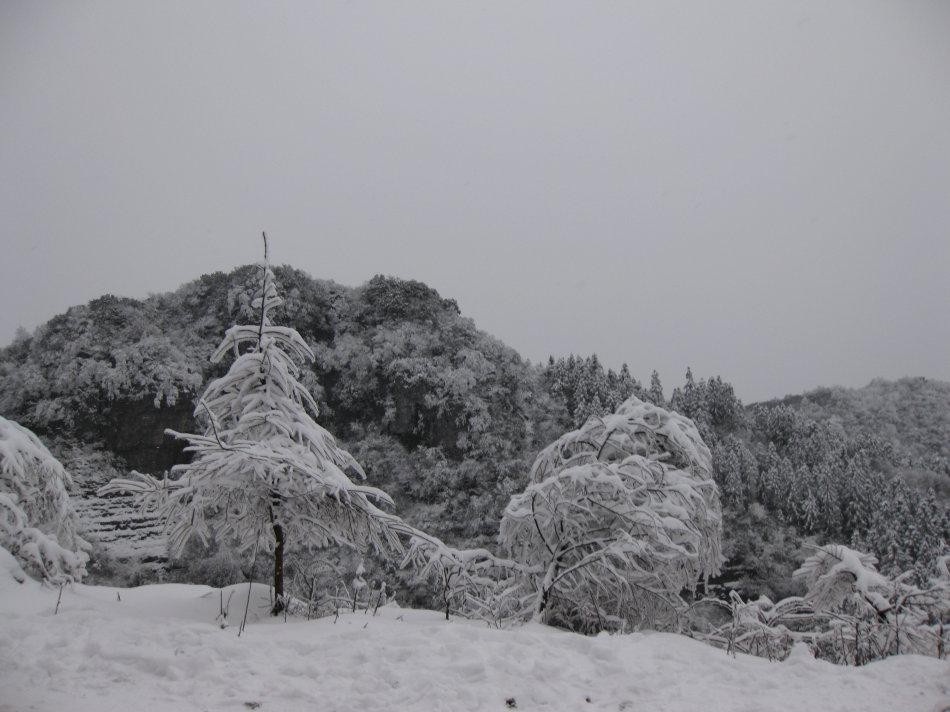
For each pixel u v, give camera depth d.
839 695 4.62
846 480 37.34
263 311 10.28
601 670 5.13
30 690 4.16
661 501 10.72
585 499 10.70
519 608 11.25
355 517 9.56
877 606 9.48
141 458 25.75
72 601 7.89
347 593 10.22
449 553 10.09
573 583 10.77
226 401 9.80
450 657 5.24
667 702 4.44
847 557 10.34
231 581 19.91
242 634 6.19
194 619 8.12
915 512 35.12
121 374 26.22
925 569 13.01
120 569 20.03
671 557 10.13
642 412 11.79
